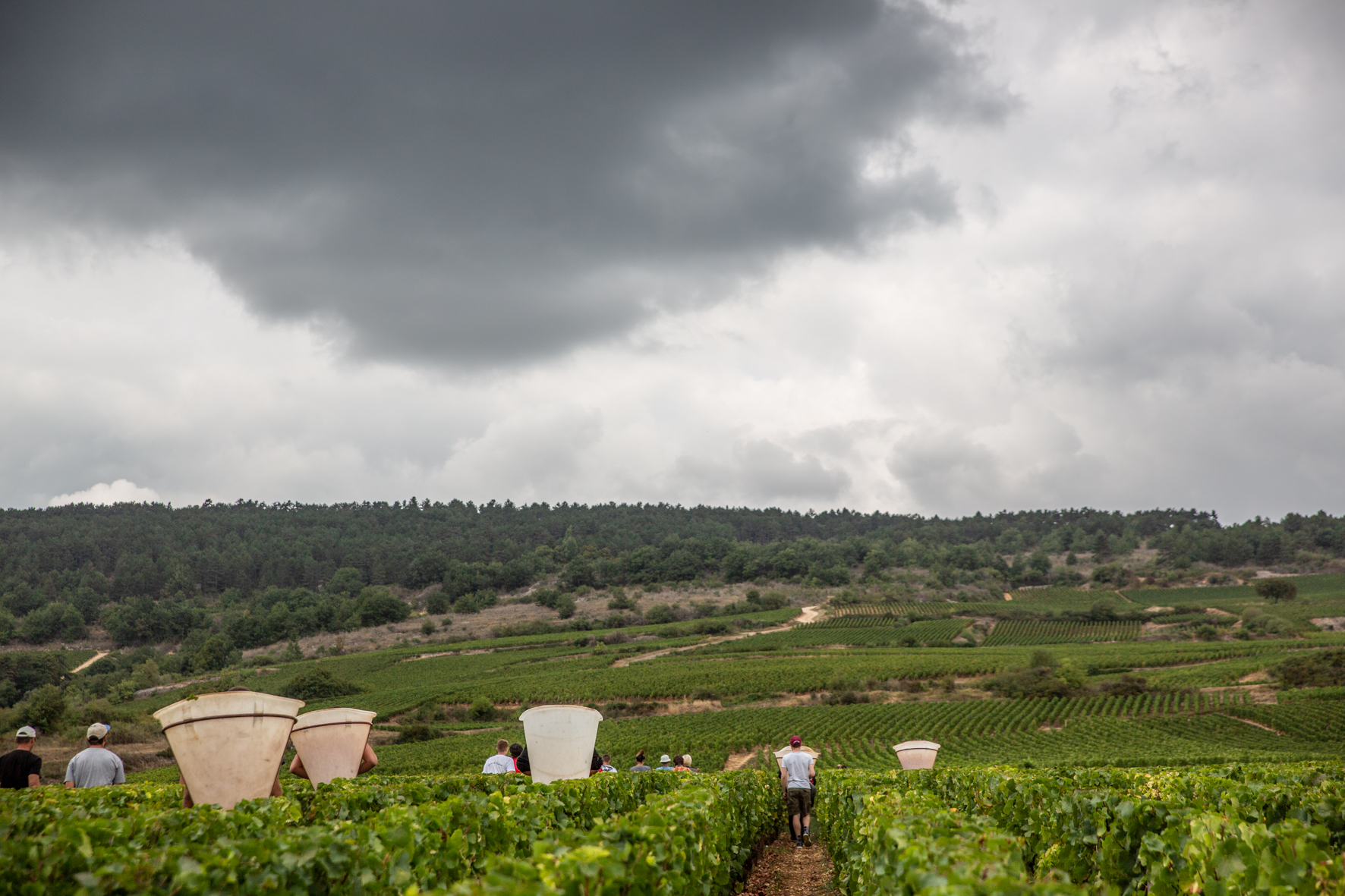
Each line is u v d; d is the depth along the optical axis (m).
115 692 95.19
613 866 3.71
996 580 171.00
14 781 8.88
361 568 194.75
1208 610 125.19
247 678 97.88
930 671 80.75
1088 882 6.44
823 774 17.94
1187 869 4.86
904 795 8.47
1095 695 70.06
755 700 74.94
